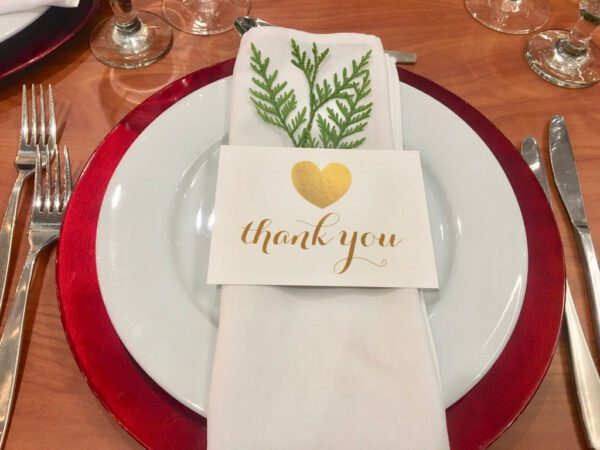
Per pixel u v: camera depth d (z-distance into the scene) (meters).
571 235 0.51
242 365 0.36
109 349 0.40
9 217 0.48
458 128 0.52
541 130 0.59
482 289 0.43
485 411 0.39
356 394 0.36
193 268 0.45
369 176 0.45
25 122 0.54
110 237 0.43
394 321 0.39
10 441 0.39
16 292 0.44
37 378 0.42
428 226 0.43
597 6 0.58
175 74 0.60
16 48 0.57
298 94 0.49
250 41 0.51
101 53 0.61
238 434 0.34
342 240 0.42
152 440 0.37
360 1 0.68
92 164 0.48
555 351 0.44
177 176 0.48
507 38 0.66
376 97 0.49
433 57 0.64
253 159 0.45
